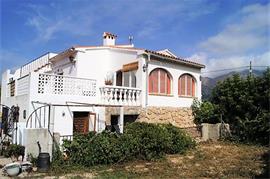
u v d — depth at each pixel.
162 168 12.17
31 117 15.12
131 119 19.02
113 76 20.64
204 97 25.97
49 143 12.55
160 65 20.38
